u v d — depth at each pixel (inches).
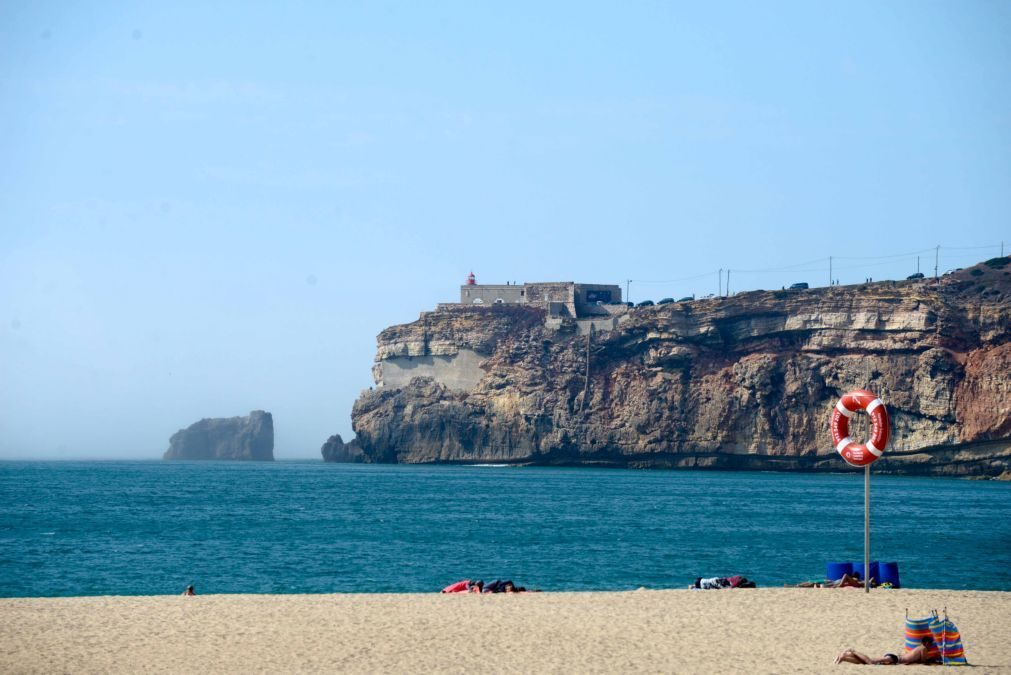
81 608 2143.2
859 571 2591.0
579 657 1739.7
